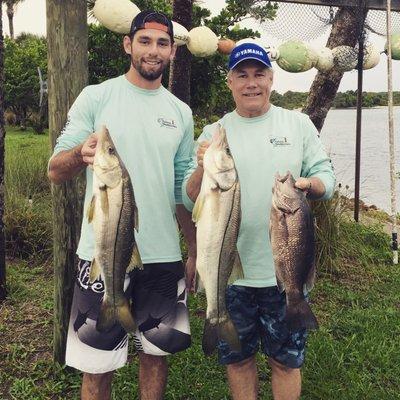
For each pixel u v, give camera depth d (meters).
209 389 3.71
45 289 5.47
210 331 2.71
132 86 2.94
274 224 2.61
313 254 2.72
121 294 2.67
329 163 3.04
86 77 3.55
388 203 10.86
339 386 3.81
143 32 2.84
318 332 4.58
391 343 4.49
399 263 6.77
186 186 2.93
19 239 6.43
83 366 2.93
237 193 2.64
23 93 29.19
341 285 5.95
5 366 3.94
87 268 2.91
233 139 2.97
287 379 3.08
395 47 6.32
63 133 2.89
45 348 4.22
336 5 5.73
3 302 5.09
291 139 2.96
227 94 14.00
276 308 2.99
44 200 8.00
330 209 6.38
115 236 2.56
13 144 17.50
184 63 6.23
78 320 2.95
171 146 2.98
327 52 5.57
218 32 10.81
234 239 2.68
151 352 3.05
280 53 5.37
